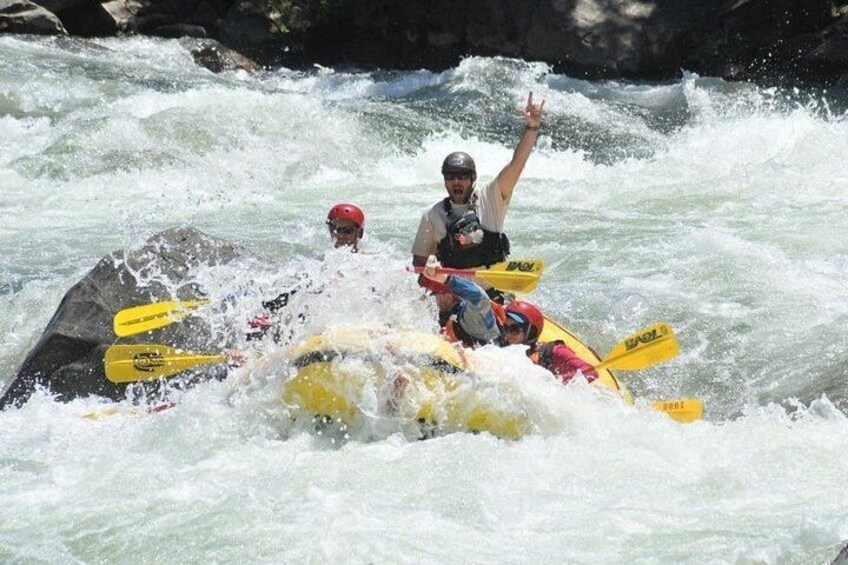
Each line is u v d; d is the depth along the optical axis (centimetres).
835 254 3481
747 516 1714
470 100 6219
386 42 7425
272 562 1586
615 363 2294
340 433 2077
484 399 2066
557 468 1905
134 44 6888
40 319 2912
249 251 2809
